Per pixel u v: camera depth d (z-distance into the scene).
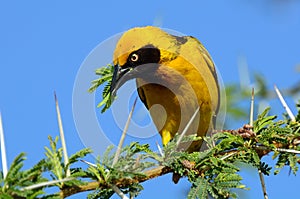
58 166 7.64
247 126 10.16
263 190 9.51
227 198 8.84
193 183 8.97
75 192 7.71
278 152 9.83
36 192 6.98
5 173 7.00
